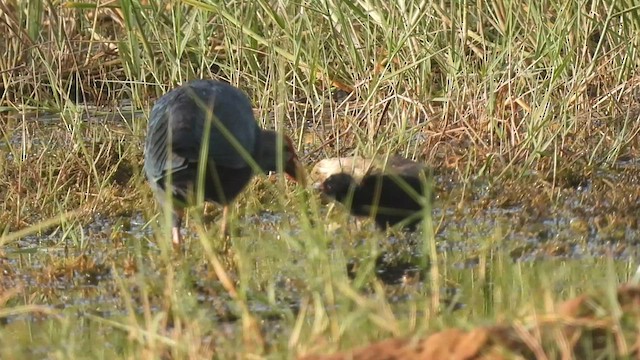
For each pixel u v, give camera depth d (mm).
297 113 19469
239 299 10367
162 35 21078
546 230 13766
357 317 9758
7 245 14086
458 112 17469
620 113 18281
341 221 13969
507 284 11578
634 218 13906
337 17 20109
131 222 14883
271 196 15336
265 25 19797
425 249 12055
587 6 20562
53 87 18938
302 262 12211
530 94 18219
